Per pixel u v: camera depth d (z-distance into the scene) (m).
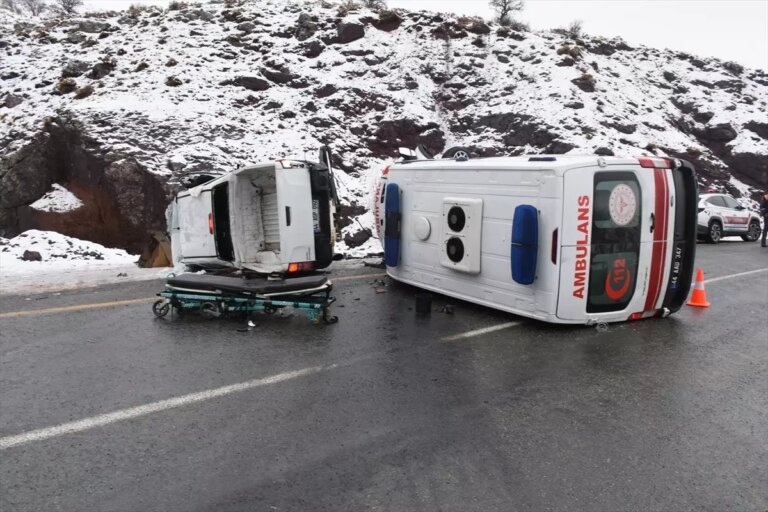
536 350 5.75
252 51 20.56
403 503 3.00
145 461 3.38
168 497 3.01
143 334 6.09
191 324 6.52
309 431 3.82
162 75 18.06
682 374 5.15
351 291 8.55
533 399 4.48
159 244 10.91
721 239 18.27
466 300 7.37
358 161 16.70
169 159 13.65
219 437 3.71
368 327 6.50
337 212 9.34
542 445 3.71
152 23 22.59
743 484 3.28
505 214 6.66
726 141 23.20
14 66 20.23
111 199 13.30
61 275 9.60
